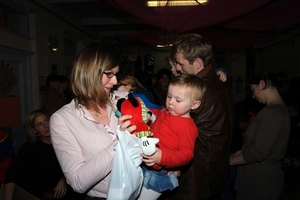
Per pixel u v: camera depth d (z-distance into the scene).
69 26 5.46
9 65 3.42
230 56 7.46
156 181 1.18
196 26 3.13
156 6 2.79
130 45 8.92
